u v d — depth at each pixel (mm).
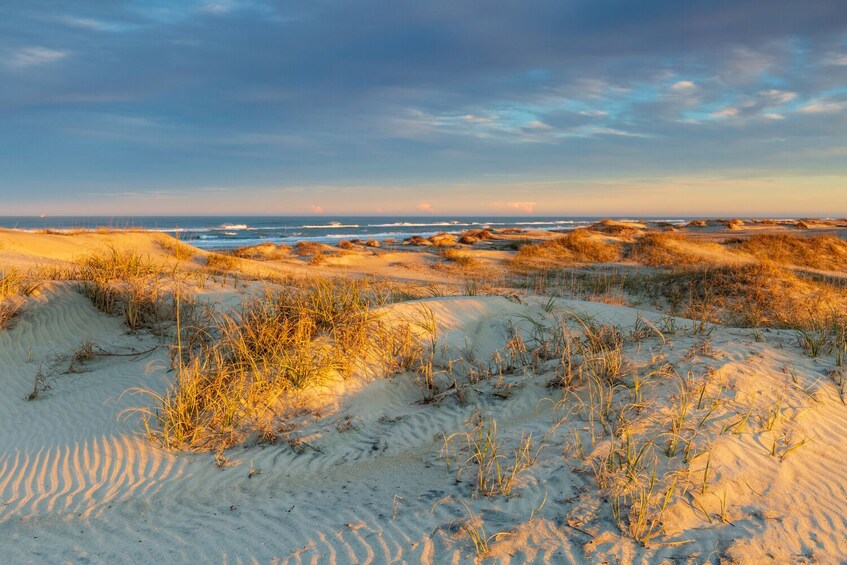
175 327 8406
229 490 4398
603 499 3881
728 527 3617
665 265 23062
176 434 5074
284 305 7508
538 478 4215
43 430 5562
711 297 13703
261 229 81438
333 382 6047
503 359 6957
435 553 3461
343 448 5074
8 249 15703
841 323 7746
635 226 50250
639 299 14734
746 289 13781
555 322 8000
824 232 42344
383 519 3893
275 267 20078
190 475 4594
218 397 5512
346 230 83688
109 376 6902
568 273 21078
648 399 5219
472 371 6391
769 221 60938
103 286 9211
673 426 4605
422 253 26828
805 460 4352
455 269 22469
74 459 4891
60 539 3791
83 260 13781
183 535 3812
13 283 8789
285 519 3979
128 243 20438
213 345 7012
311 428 5336
